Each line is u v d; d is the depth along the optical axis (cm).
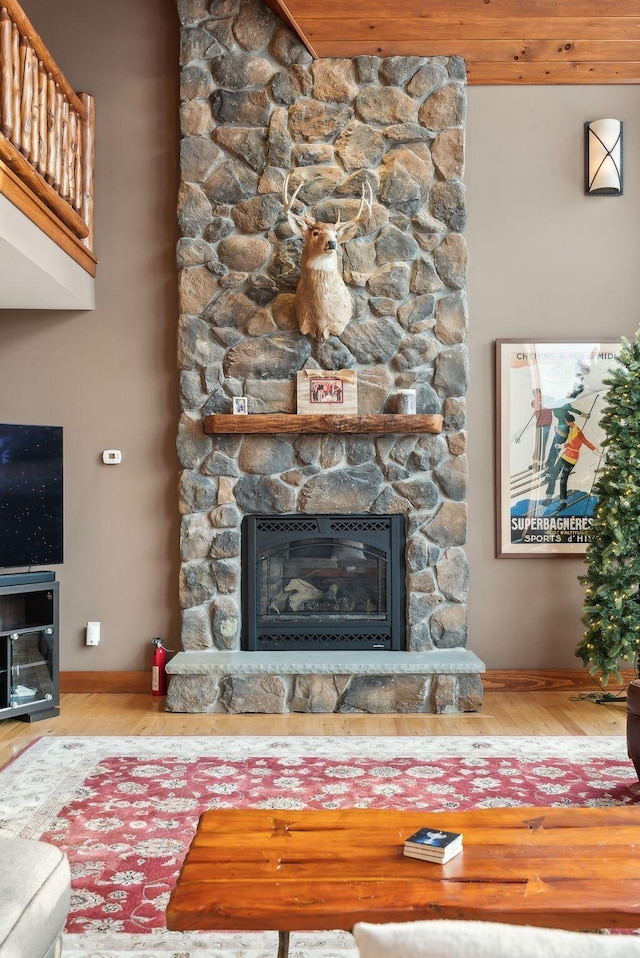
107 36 567
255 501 541
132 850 317
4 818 348
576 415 567
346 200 545
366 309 546
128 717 505
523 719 496
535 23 543
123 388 567
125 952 249
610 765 411
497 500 567
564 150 567
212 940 258
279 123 544
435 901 178
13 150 396
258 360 544
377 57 546
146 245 567
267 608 546
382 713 512
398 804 360
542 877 190
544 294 568
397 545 543
